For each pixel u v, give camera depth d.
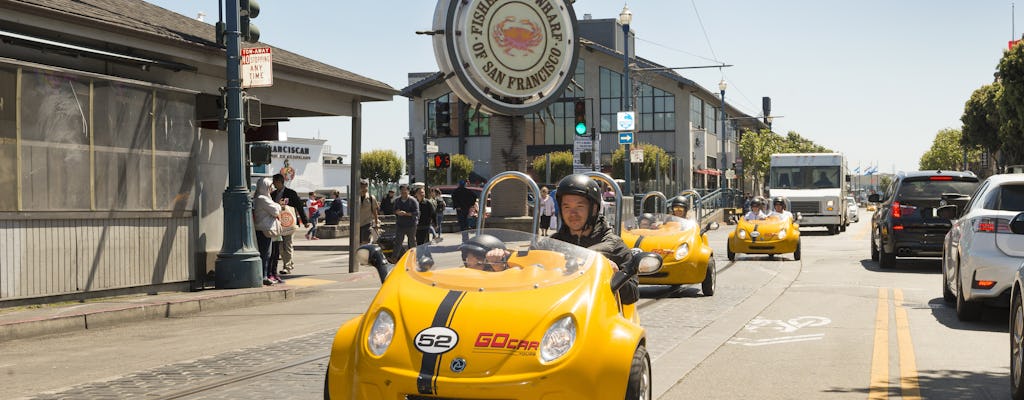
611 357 4.76
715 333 9.90
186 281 14.63
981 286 10.30
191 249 14.73
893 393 6.84
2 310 11.43
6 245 11.63
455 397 4.48
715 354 8.61
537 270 5.36
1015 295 6.57
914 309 12.09
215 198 15.91
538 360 4.55
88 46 13.11
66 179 12.51
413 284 5.22
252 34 15.73
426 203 22.59
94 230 12.91
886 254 18.75
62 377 7.82
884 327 10.37
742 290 14.68
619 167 65.81
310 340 9.70
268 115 20.02
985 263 10.27
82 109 12.77
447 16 27.31
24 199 11.88
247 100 15.09
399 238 20.77
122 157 13.41
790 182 40.03
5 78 11.72
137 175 13.68
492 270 5.55
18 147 11.84
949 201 13.66
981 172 98.44
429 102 71.69
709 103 77.25
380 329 4.84
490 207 30.55
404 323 4.80
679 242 13.63
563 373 4.55
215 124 15.91
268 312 12.72
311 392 6.97
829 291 14.43
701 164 73.38
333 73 18.23
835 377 7.48
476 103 27.97
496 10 27.81
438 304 4.89
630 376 4.89
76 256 12.60
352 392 4.70
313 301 14.02
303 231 36.38
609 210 29.98
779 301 13.06
